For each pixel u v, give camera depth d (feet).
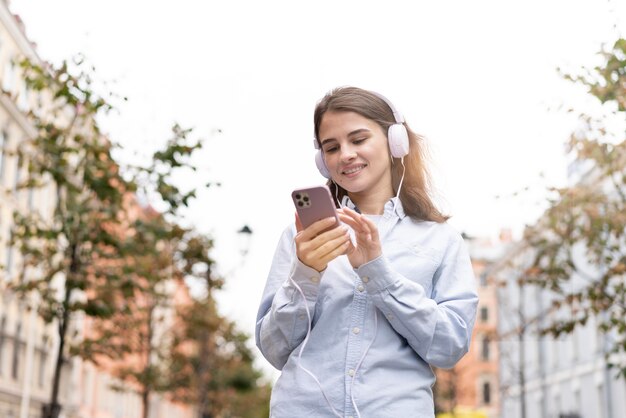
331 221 9.04
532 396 142.51
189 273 72.13
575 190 50.16
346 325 9.44
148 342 93.35
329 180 10.89
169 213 50.21
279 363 9.84
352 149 10.03
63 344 53.36
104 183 50.44
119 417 176.65
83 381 148.56
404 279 9.24
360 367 9.27
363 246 9.20
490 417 224.94
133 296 55.01
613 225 49.60
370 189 10.34
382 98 10.30
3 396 112.06
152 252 54.85
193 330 97.45
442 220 10.29
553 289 54.49
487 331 89.10
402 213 10.11
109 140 50.11
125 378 96.84
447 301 9.72
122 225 58.13
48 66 50.34
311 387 9.29
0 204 106.63
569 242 52.29
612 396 106.32
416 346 9.29
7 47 108.58
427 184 10.85
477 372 228.63
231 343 129.39
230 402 168.96
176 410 238.07
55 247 54.44
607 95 40.32
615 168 46.65
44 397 127.34
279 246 10.37
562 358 128.77
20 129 113.19
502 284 86.38
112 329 89.10
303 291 9.30
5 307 111.55
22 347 118.62
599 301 50.98
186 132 50.01
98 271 54.13
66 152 51.88
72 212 52.26
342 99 10.09
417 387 9.33
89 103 48.78
